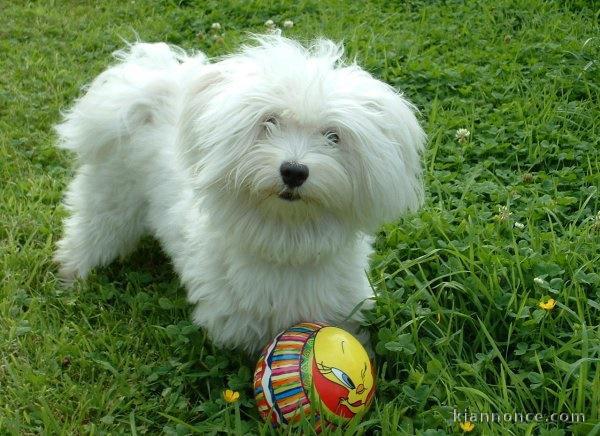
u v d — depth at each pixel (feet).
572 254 3.67
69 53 5.97
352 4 6.50
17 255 4.06
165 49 4.04
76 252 4.06
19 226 4.26
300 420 2.97
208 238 3.38
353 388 2.99
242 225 3.16
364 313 3.48
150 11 6.67
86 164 3.94
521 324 3.40
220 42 5.86
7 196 4.48
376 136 3.05
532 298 3.52
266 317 3.35
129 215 3.96
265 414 3.05
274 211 3.08
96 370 3.54
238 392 3.26
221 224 3.20
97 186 3.92
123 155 3.81
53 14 6.60
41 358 3.53
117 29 6.32
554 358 3.24
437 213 3.99
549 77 5.18
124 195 3.90
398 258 3.80
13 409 3.34
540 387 3.21
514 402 3.16
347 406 2.98
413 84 5.19
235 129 3.02
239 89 3.05
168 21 6.43
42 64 5.76
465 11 6.28
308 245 3.17
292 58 3.12
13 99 5.26
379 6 6.45
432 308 3.55
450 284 3.52
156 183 3.72
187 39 6.16
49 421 3.22
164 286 3.99
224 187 3.11
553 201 4.11
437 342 3.37
